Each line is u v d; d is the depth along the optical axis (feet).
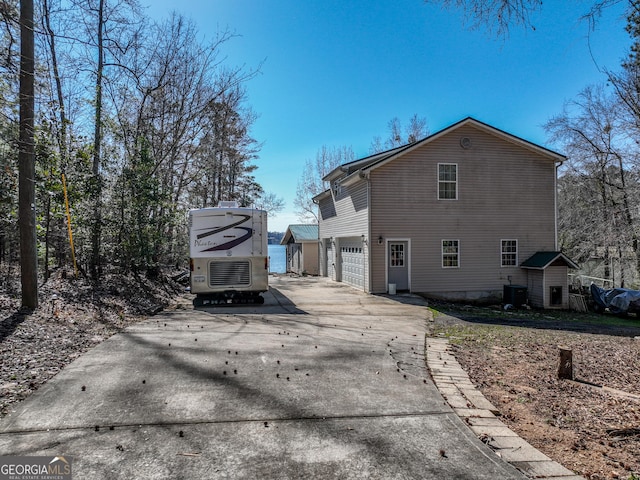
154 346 19.79
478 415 12.48
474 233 50.31
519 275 51.60
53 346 18.81
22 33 25.25
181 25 50.80
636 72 54.13
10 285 32.12
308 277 73.10
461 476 8.98
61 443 10.11
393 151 55.57
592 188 68.59
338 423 11.59
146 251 42.04
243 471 9.03
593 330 34.32
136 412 12.02
